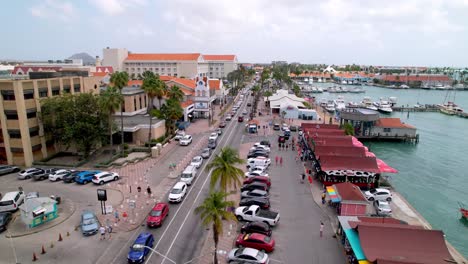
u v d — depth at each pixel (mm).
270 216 38594
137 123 77500
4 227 37125
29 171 54188
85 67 182000
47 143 64438
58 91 66938
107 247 33906
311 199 46344
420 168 71375
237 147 74188
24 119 57906
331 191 44125
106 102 58938
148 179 53781
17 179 53812
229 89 184625
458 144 94375
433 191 57969
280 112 115188
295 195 47656
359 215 40062
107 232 36562
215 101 141250
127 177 54781
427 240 29297
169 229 37719
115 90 62062
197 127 97125
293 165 61562
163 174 56281
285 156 67438
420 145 93188
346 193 41188
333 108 139125
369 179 51188
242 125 100875
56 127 62250
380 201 43812
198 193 48250
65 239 35375
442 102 188875
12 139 59031
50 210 39000
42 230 37250
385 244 29188
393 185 60438
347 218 35750
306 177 55188
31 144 60188
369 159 51719
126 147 71000
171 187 50375
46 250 33188
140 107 93250
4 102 57531
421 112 155625
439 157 80562
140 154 67750
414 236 29578
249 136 85875
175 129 89062
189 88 119688
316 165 56562
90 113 61156
